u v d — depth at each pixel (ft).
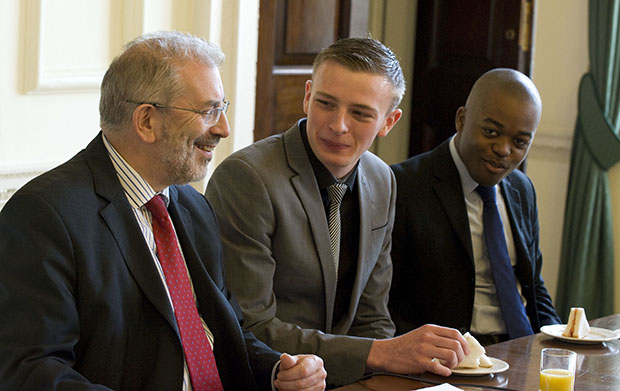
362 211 7.30
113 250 5.32
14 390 4.77
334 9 13.29
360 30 13.62
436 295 8.23
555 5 14.17
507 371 6.19
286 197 6.93
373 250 7.44
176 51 5.55
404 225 8.31
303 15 12.87
